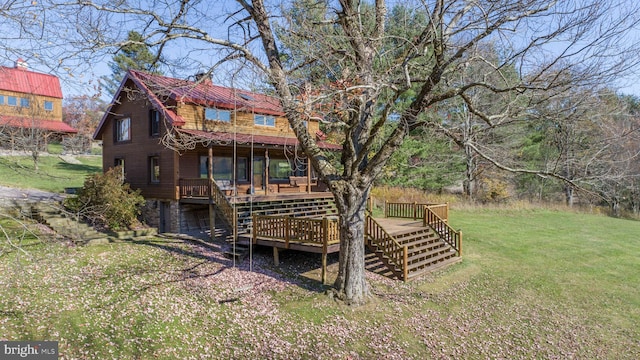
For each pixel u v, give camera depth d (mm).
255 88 8070
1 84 14836
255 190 18250
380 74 7758
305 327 7531
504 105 7957
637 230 21250
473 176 25500
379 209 22875
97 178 13867
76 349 5902
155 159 16594
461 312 9008
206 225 16141
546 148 23422
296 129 8375
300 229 10484
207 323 7363
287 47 8695
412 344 7309
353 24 7738
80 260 9773
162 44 8094
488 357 7172
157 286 8633
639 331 8852
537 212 25031
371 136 7645
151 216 16391
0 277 7914
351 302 8523
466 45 6816
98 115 36656
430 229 14344
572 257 14648
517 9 6133
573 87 6141
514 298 10250
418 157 26250
